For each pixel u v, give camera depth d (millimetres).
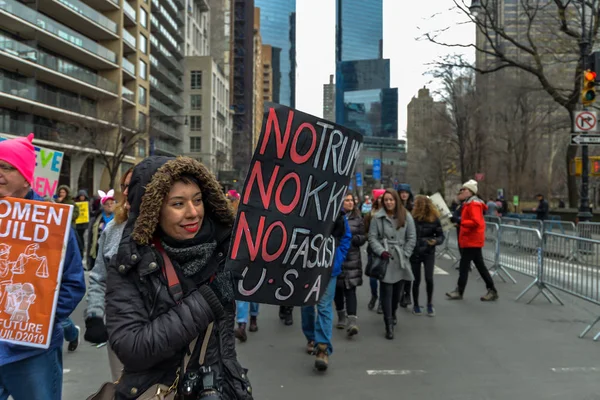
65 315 2752
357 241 6285
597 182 43312
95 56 42438
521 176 39188
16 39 35469
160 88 65750
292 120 2775
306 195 2836
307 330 5699
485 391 4555
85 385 4680
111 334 1875
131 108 50250
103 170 45125
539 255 8461
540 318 7297
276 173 2768
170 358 1948
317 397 4434
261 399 4391
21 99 33438
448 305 8219
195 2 85438
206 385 1955
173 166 1965
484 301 8492
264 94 183250
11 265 2646
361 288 9898
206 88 79500
